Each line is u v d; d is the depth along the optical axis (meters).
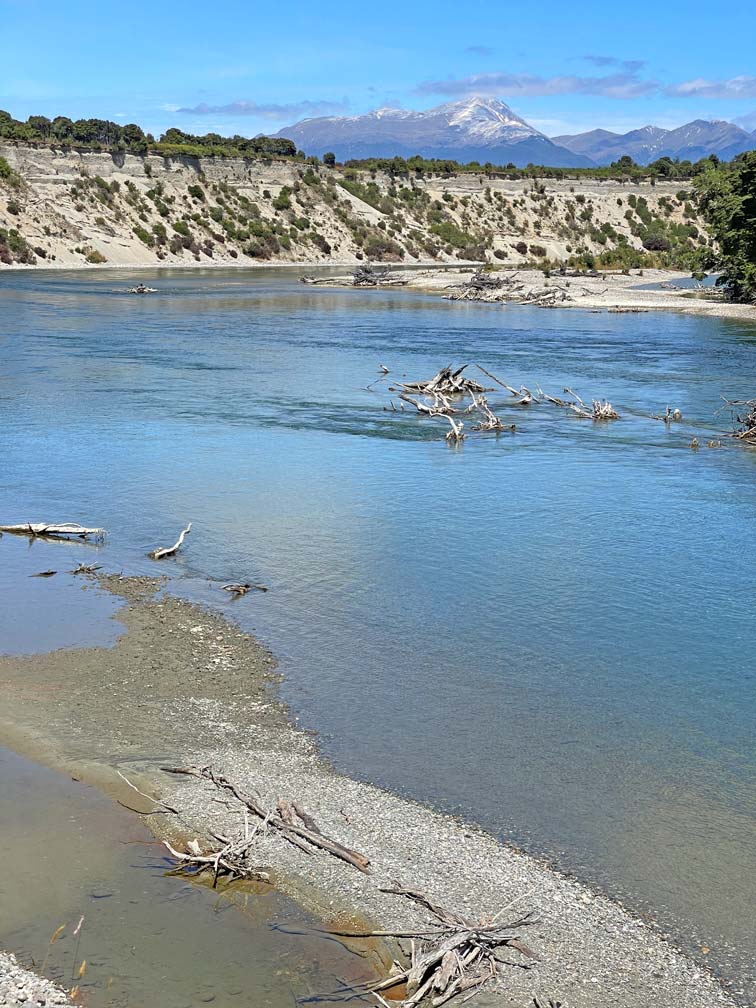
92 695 12.56
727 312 71.25
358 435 29.50
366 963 7.95
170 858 9.16
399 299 84.19
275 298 82.19
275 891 8.73
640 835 9.87
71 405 33.25
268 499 22.09
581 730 12.05
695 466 26.16
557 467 25.81
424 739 11.70
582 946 8.21
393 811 10.08
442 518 20.95
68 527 19.33
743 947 8.31
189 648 14.16
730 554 18.91
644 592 16.83
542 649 14.45
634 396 37.06
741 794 10.70
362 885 8.82
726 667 13.96
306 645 14.40
